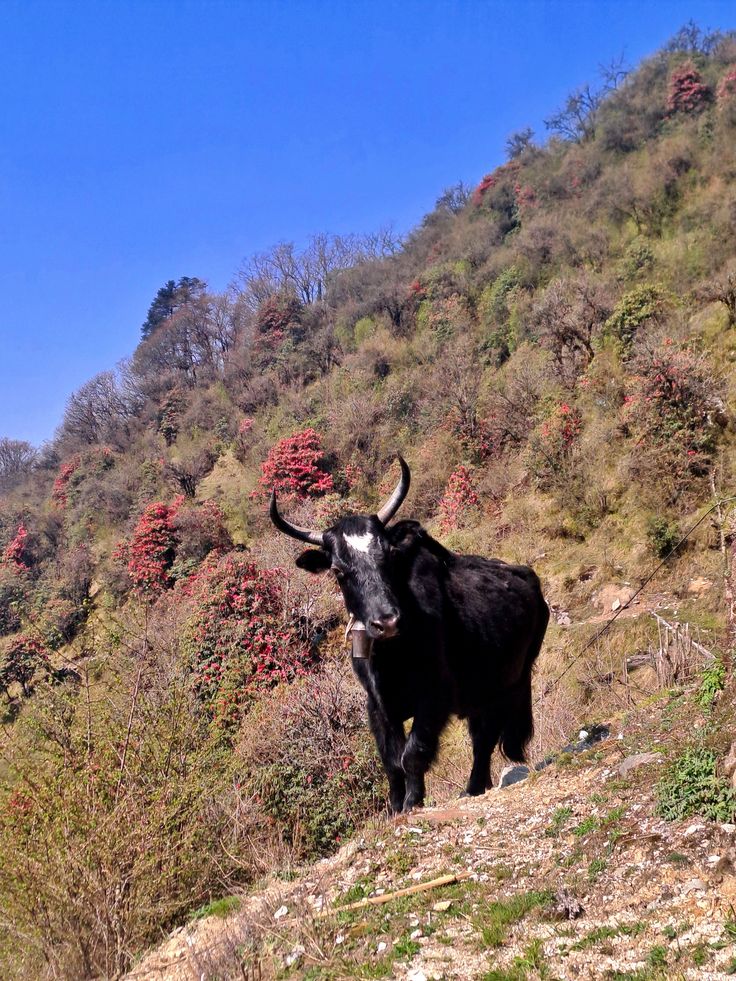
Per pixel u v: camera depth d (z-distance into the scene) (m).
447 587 6.18
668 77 41.59
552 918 3.73
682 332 18.06
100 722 6.45
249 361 45.84
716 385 14.70
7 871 5.47
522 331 27.34
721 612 10.93
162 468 38.41
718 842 3.86
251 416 39.09
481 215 46.50
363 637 5.64
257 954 4.29
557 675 10.77
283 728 8.72
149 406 51.84
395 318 38.47
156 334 58.09
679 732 4.94
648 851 3.99
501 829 4.88
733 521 6.23
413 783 5.65
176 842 5.91
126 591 27.09
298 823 7.81
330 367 39.03
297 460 27.08
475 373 26.52
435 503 21.52
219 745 9.60
